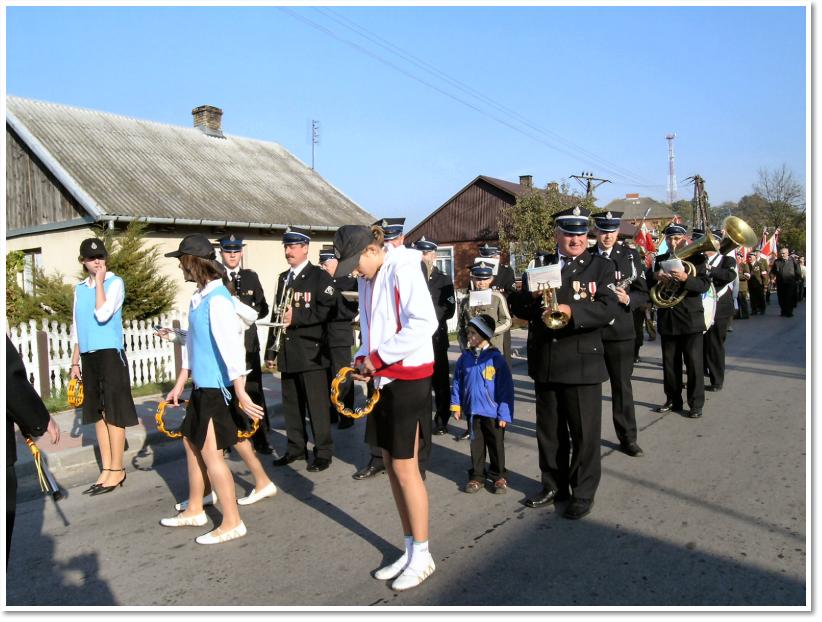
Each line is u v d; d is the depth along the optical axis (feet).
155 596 11.73
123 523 15.52
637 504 15.26
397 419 11.53
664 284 23.09
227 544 13.97
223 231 51.67
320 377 19.11
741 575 11.61
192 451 14.93
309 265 19.49
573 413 14.67
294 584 12.00
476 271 21.49
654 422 23.06
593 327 14.24
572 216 15.03
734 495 15.51
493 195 104.27
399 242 19.62
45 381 29.35
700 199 133.28
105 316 17.43
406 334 11.18
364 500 16.44
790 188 157.89
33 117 52.42
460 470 18.72
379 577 12.05
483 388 16.49
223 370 13.83
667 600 10.85
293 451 19.81
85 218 45.21
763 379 30.09
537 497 15.58
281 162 72.59
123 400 18.06
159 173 54.24
